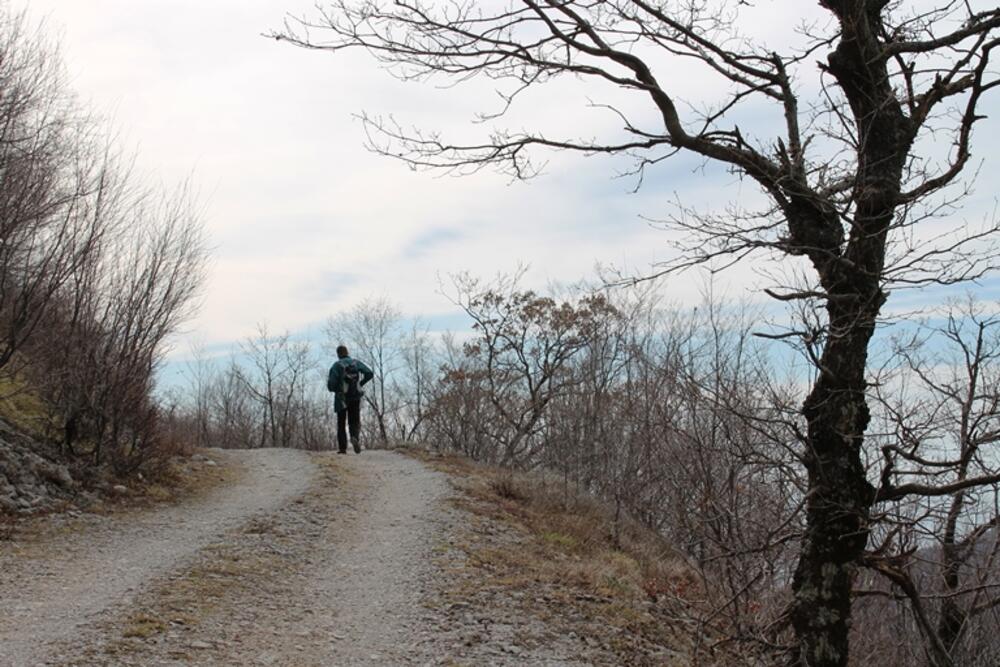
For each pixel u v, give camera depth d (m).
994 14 5.05
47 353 12.16
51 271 12.02
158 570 8.51
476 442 27.77
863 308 4.97
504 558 10.59
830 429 5.22
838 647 5.19
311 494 13.13
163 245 13.31
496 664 6.87
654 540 14.14
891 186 5.09
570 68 5.52
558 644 7.55
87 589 7.66
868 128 4.96
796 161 5.30
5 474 10.47
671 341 13.41
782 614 5.80
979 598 9.11
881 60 5.21
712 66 5.63
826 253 5.16
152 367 12.95
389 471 16.31
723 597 7.70
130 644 6.31
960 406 5.88
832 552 5.25
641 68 5.47
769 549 6.21
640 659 7.45
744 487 7.44
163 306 13.10
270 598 8.06
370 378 18.81
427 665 6.68
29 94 12.52
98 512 10.70
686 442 8.78
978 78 4.96
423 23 5.33
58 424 12.43
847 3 5.21
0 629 6.41
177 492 12.61
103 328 12.62
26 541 9.09
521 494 15.25
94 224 12.54
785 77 5.64
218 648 6.49
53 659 5.88
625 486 13.76
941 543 6.43
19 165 11.97
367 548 10.47
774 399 6.22
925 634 6.26
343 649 6.86
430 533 11.42
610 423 17.27
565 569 10.36
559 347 27.06
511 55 5.48
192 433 20.36
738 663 7.35
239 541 10.05
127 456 12.62
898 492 5.19
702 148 5.52
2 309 11.83
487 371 28.53
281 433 39.28
